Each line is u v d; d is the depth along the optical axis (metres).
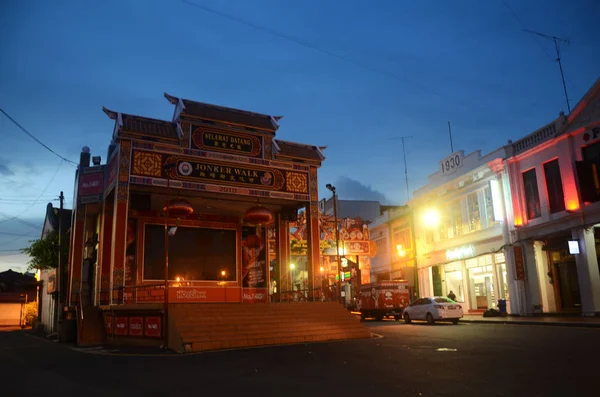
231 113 22.09
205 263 24.31
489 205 29.84
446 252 33.53
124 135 19.38
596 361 9.91
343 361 11.61
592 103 23.20
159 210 23.50
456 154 33.06
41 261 28.25
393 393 7.73
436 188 34.91
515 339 14.59
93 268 22.95
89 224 24.08
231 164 21.39
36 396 8.18
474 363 10.34
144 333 17.05
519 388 7.76
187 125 20.72
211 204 23.27
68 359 13.65
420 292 36.69
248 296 25.05
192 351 14.80
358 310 33.53
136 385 9.15
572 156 24.05
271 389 8.38
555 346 12.55
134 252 22.56
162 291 22.80
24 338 24.30
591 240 23.06
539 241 26.67
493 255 29.77
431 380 8.67
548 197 25.52
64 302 25.36
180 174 20.11
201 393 8.21
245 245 25.66
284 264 25.64
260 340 16.33
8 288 45.19
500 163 28.42
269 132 22.58
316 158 23.55
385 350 13.38
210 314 16.97
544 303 26.14
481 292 31.17
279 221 25.95
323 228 33.44
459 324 23.36
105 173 22.09
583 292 22.97
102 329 19.42
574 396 7.10
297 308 19.34
